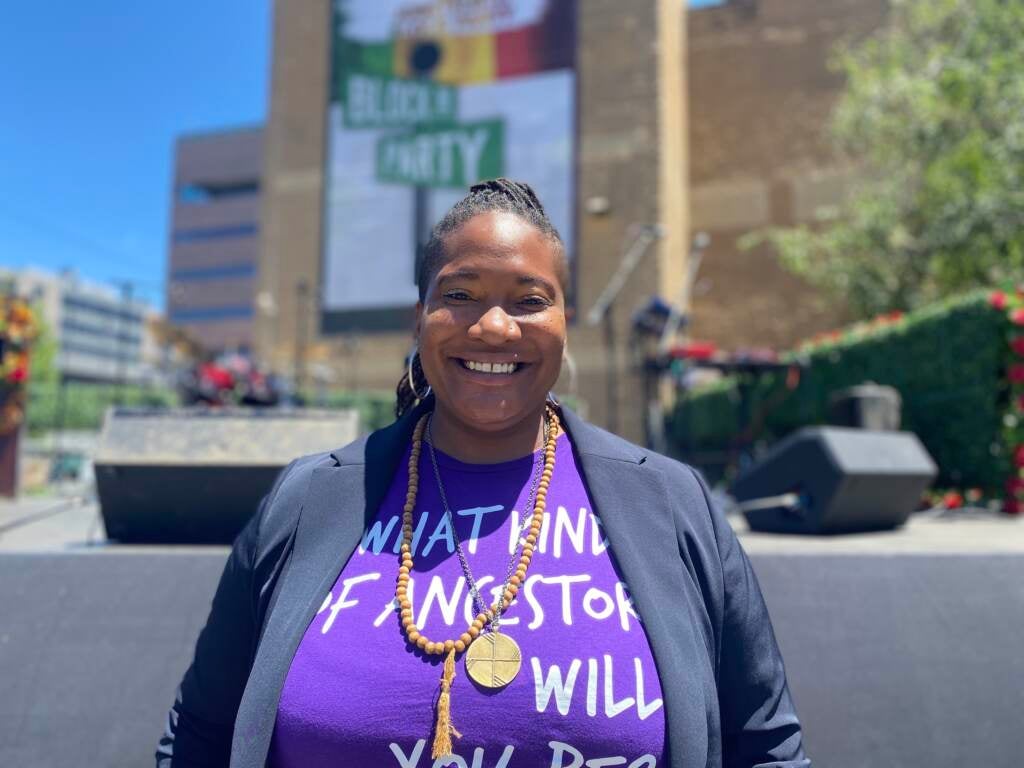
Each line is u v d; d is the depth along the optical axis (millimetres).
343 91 22641
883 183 14734
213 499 2711
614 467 1465
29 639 2094
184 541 2846
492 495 1444
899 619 2189
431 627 1295
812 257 17047
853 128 13688
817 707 2064
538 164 20812
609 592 1323
